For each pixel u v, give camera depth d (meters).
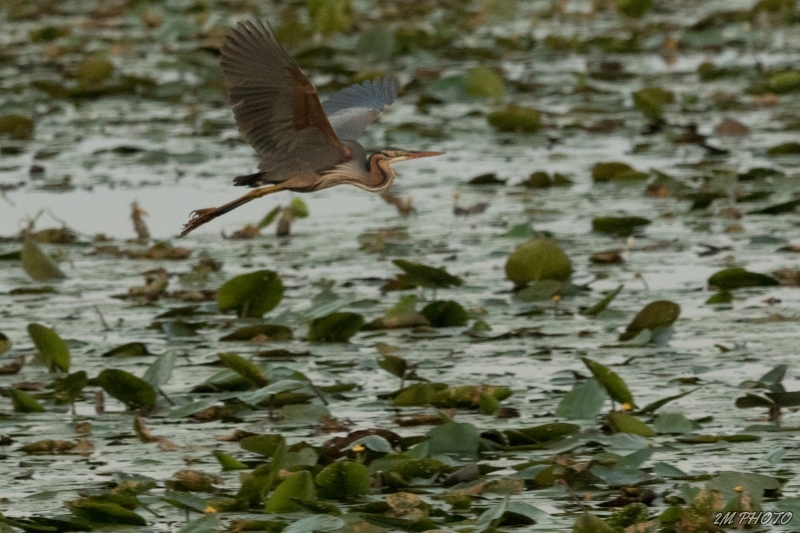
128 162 20.06
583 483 8.92
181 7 33.53
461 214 17.23
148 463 9.41
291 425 10.24
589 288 13.85
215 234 16.94
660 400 10.02
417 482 9.02
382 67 26.48
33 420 10.44
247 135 9.66
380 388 11.10
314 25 29.39
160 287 13.82
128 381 10.46
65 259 15.60
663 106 23.19
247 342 12.35
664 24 30.00
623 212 17.02
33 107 23.23
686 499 8.39
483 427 9.99
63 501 8.64
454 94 24.11
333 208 18.30
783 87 23.44
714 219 16.55
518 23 31.89
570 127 21.97
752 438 9.64
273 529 8.09
